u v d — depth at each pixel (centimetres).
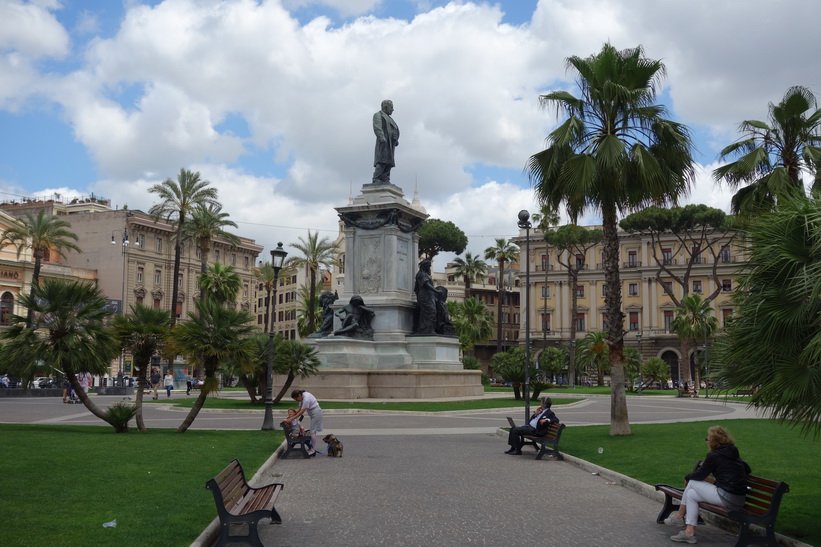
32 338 2177
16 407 3891
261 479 1490
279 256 2555
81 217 9638
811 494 1290
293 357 3838
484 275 10994
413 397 4353
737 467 998
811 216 965
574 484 1492
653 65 2386
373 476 1576
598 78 2394
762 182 2405
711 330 8206
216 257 10806
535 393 4750
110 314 2292
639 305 11012
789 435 2328
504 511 1200
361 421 3048
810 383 941
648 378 8375
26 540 858
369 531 1046
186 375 7369
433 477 1567
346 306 4650
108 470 1420
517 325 13475
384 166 5006
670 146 2380
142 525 966
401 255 4888
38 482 1256
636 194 2394
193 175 6775
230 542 890
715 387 1105
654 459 1747
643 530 1076
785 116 2409
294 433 1905
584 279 11500
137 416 2295
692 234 10425
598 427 2709
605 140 2255
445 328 4856
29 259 8681
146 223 9569
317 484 1467
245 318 2266
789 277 982
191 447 1880
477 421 3086
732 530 1075
